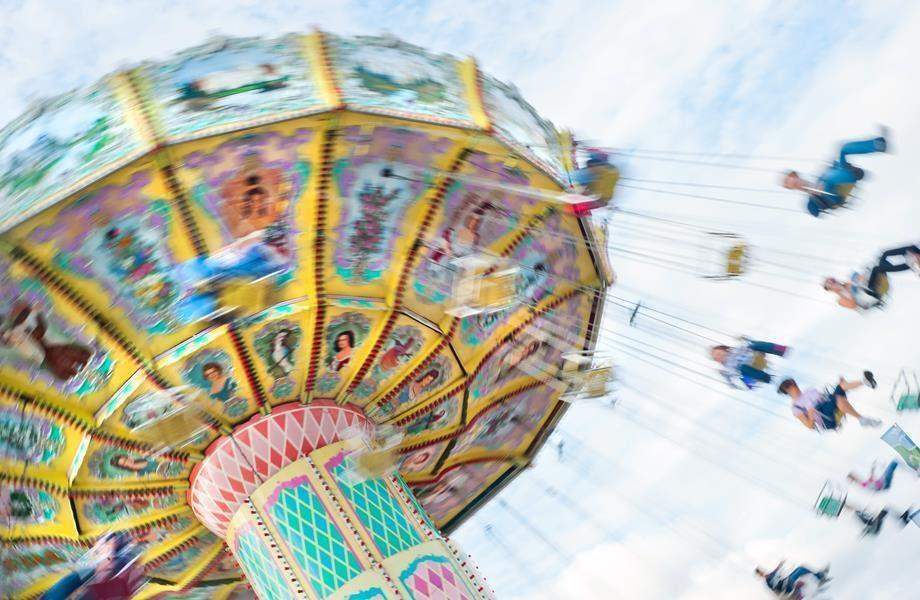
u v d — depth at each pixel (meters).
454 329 14.02
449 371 14.39
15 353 11.68
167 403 12.72
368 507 12.70
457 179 12.78
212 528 13.36
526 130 12.84
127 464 12.88
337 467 12.99
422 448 15.12
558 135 13.48
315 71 11.53
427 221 13.20
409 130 11.85
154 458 13.00
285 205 12.35
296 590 11.99
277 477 12.81
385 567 12.12
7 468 12.29
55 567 13.30
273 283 12.75
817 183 12.41
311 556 12.16
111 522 13.20
